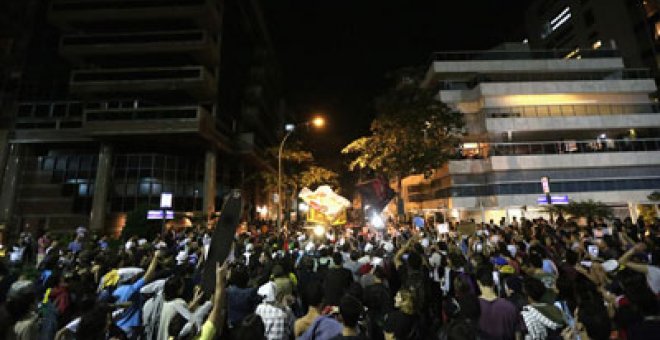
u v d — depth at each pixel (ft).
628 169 120.06
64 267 23.22
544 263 21.84
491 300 13.09
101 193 91.50
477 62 135.74
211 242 10.04
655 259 20.02
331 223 56.59
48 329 14.92
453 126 97.35
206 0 100.63
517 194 117.08
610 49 142.20
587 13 168.04
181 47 101.19
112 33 104.27
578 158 118.52
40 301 18.47
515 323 12.34
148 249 27.94
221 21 113.60
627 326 10.83
